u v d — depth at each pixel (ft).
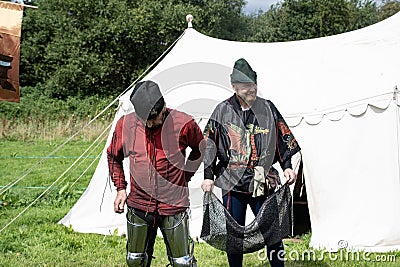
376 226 17.38
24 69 93.25
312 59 21.20
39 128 61.52
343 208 17.72
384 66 19.65
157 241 18.78
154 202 11.12
